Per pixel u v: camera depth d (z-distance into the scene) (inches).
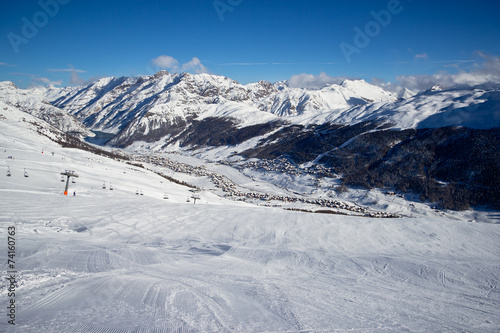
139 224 1315.2
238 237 1239.5
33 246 804.0
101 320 424.2
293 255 995.3
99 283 585.3
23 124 5949.8
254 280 711.1
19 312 429.7
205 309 500.7
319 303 571.8
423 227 1330.0
